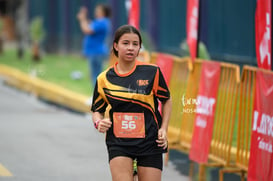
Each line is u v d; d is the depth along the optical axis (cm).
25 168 1841
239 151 1614
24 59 5884
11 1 7544
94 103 1173
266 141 1403
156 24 4541
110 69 1156
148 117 1141
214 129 1792
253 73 1494
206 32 3691
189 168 1864
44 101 3459
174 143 1958
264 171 1408
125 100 1134
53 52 6316
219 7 3547
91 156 2023
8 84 4369
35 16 6819
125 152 1132
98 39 3161
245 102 1588
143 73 1144
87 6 5572
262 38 1484
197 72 1838
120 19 5100
